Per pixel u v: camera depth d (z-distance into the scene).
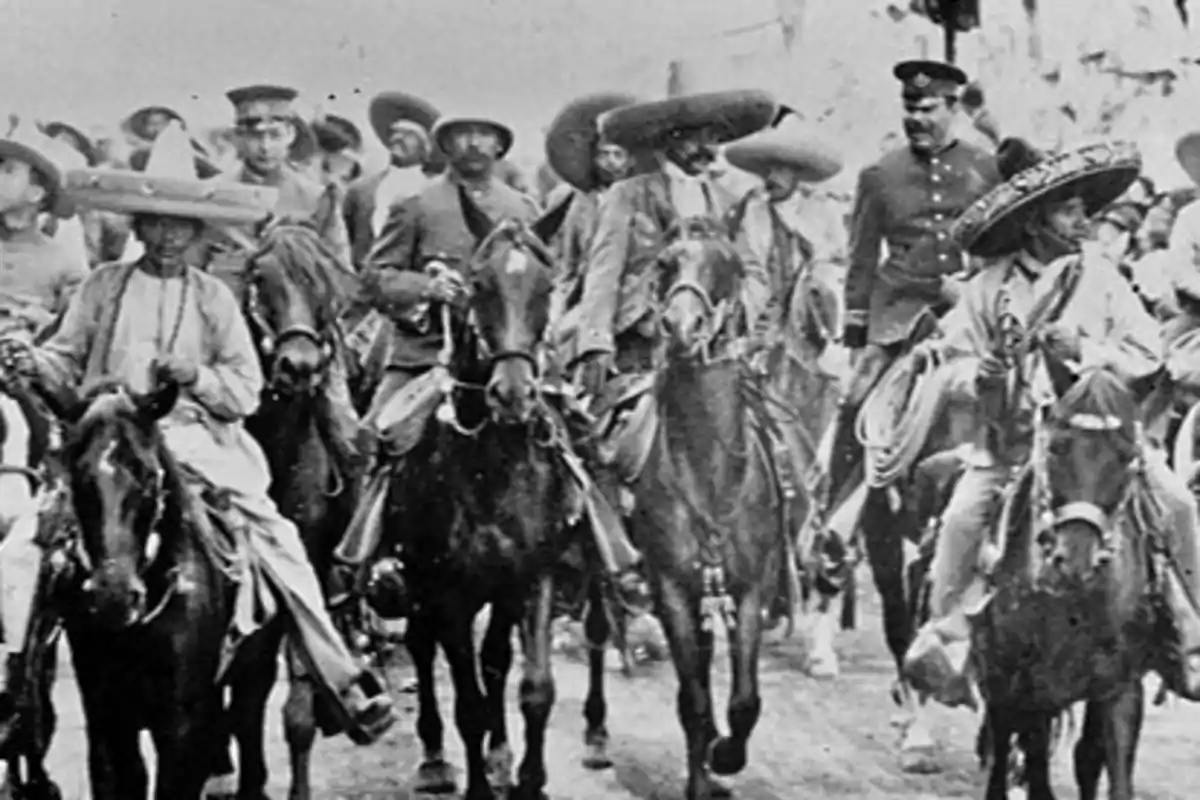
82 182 7.84
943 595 7.73
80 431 6.96
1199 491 7.79
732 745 7.63
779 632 7.71
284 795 7.49
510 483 7.40
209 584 7.22
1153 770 7.83
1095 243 8.12
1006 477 7.80
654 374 7.71
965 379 7.92
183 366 7.66
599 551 7.54
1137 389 7.97
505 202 7.88
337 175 7.88
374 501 7.54
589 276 7.75
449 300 7.46
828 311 7.95
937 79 8.16
